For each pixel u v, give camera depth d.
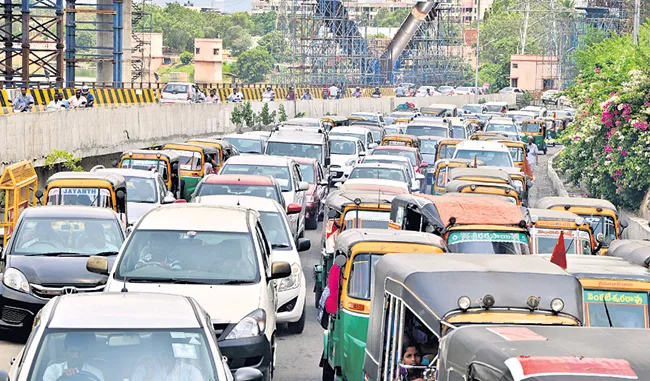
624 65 58.25
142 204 37.88
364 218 30.12
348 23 171.12
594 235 33.19
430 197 26.25
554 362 9.38
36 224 26.17
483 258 15.95
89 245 25.83
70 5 105.56
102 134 64.94
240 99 101.25
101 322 13.55
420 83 192.88
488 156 51.41
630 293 19.11
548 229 29.17
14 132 49.84
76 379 12.73
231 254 20.78
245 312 19.20
